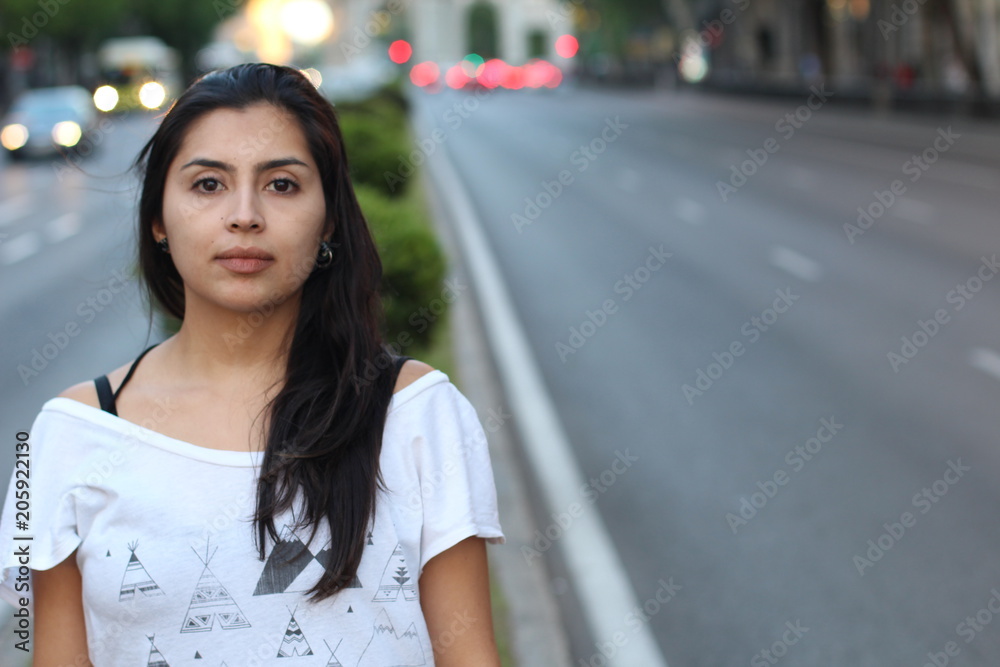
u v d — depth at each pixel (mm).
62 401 2850
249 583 2658
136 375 2938
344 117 19078
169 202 2834
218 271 2785
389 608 2717
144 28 102125
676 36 99250
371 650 2691
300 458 2680
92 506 2732
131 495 2697
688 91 92750
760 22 91938
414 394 2869
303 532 2676
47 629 2795
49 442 2799
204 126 2818
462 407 2969
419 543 2803
